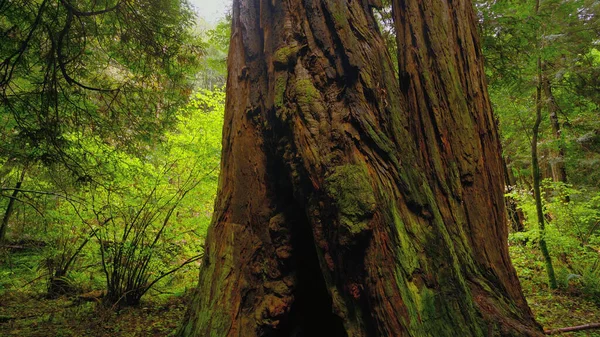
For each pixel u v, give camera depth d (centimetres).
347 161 210
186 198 667
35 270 684
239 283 244
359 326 189
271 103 262
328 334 260
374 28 261
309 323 258
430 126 246
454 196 234
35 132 419
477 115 263
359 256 192
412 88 257
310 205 222
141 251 605
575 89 754
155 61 528
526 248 827
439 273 191
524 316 213
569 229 741
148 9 478
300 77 239
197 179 671
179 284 762
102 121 497
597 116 853
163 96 554
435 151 241
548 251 701
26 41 390
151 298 655
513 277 234
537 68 699
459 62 270
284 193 266
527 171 1270
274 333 235
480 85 276
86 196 605
